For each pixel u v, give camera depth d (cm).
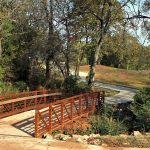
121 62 7962
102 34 3681
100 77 6291
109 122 2128
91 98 2527
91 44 4172
